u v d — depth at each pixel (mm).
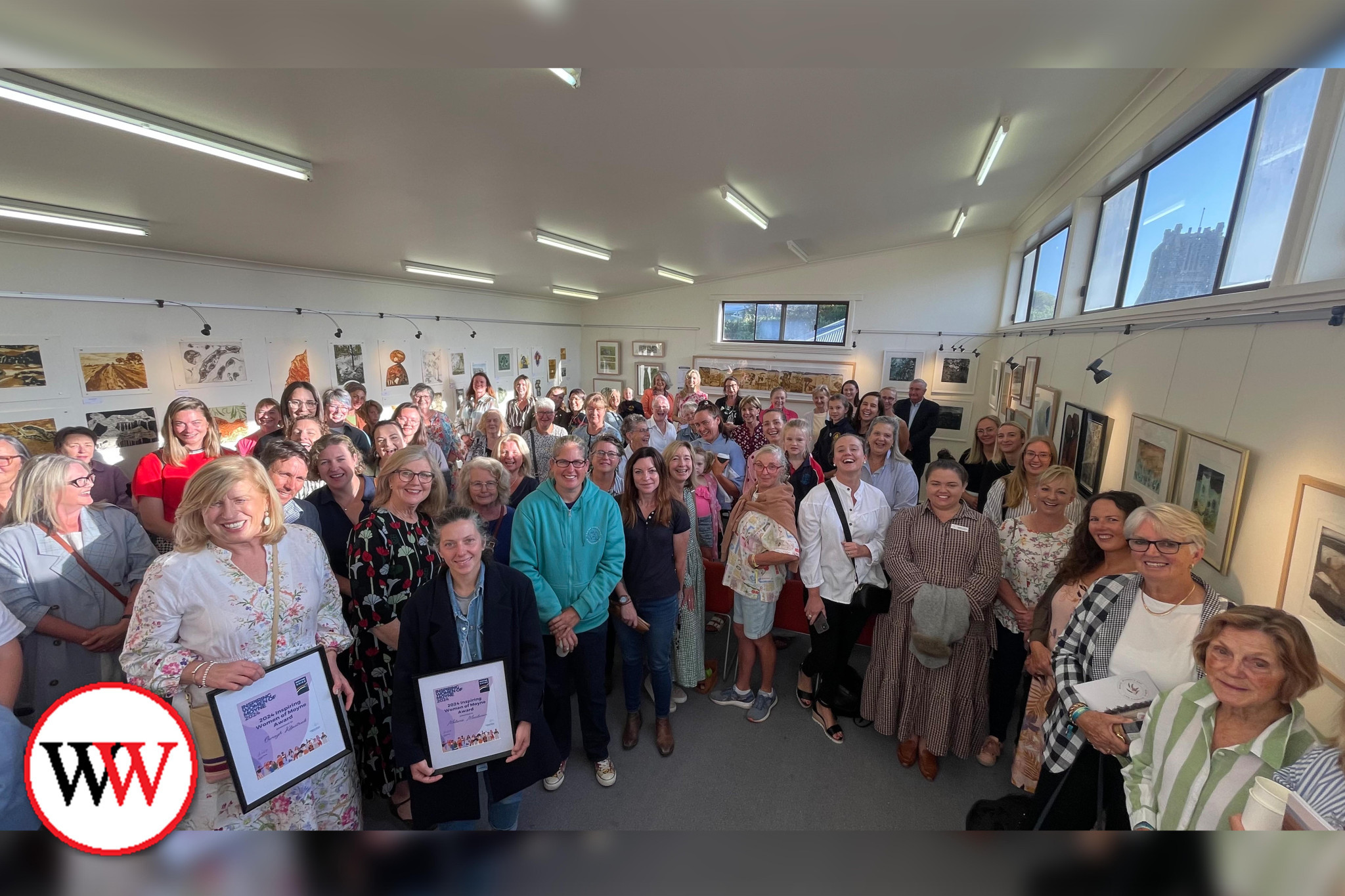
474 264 6898
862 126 3588
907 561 2523
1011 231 7633
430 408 5719
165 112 2510
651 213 5230
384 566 2053
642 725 2883
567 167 3859
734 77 2879
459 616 1868
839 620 2797
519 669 1906
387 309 7375
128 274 4723
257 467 1618
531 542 2346
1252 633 1298
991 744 2627
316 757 1648
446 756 1758
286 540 1730
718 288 10008
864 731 2830
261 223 4344
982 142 4074
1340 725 1146
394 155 3326
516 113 3006
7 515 2135
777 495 2754
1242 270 2480
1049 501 2414
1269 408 2020
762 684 2900
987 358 8172
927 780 2506
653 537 2568
